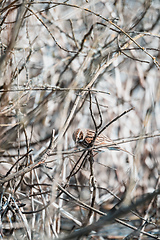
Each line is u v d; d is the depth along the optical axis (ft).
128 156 23.79
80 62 23.18
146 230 18.89
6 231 17.51
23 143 22.80
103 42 22.06
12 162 20.65
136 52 25.84
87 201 21.22
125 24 20.90
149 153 22.93
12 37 15.19
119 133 24.88
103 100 25.41
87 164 24.40
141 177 22.12
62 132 15.23
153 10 24.27
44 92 21.83
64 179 18.92
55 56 23.61
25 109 19.10
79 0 20.58
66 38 23.75
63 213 17.75
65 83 22.85
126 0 23.45
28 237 15.26
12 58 17.72
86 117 24.89
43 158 14.83
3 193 15.67
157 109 23.49
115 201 23.08
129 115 25.03
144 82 25.02
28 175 21.95
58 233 17.92
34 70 23.06
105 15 22.74
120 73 26.66
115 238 18.33
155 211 19.48
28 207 19.27
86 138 19.75
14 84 17.84
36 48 21.09
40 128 23.47
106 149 19.86
